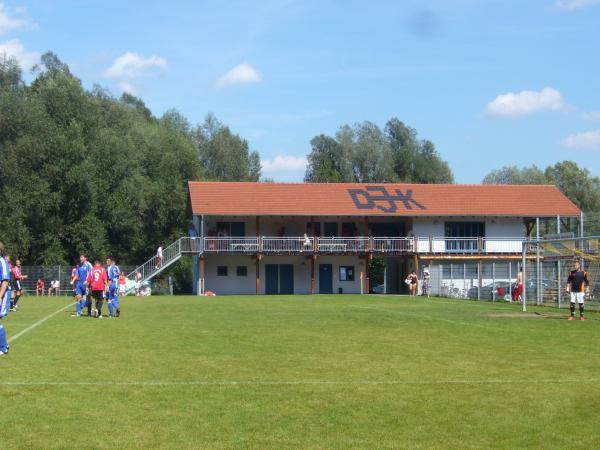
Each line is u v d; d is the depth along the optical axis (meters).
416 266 58.00
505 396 11.05
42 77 69.75
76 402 10.48
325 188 61.28
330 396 11.00
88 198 60.41
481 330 21.41
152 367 13.61
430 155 93.00
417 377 12.62
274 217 59.06
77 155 59.41
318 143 88.88
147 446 8.31
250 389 11.49
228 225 58.72
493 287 43.12
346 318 26.23
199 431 8.96
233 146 88.94
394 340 18.39
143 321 24.62
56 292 55.12
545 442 8.59
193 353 15.62
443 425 9.32
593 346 17.22
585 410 10.16
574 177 98.31
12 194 56.28
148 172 71.88
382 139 89.88
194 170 73.06
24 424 9.21
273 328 21.84
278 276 59.16
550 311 31.66
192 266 67.12
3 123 56.06
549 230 71.75
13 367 13.52
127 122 73.19
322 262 59.47
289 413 9.91
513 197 61.78
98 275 26.14
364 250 57.28
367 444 8.45
